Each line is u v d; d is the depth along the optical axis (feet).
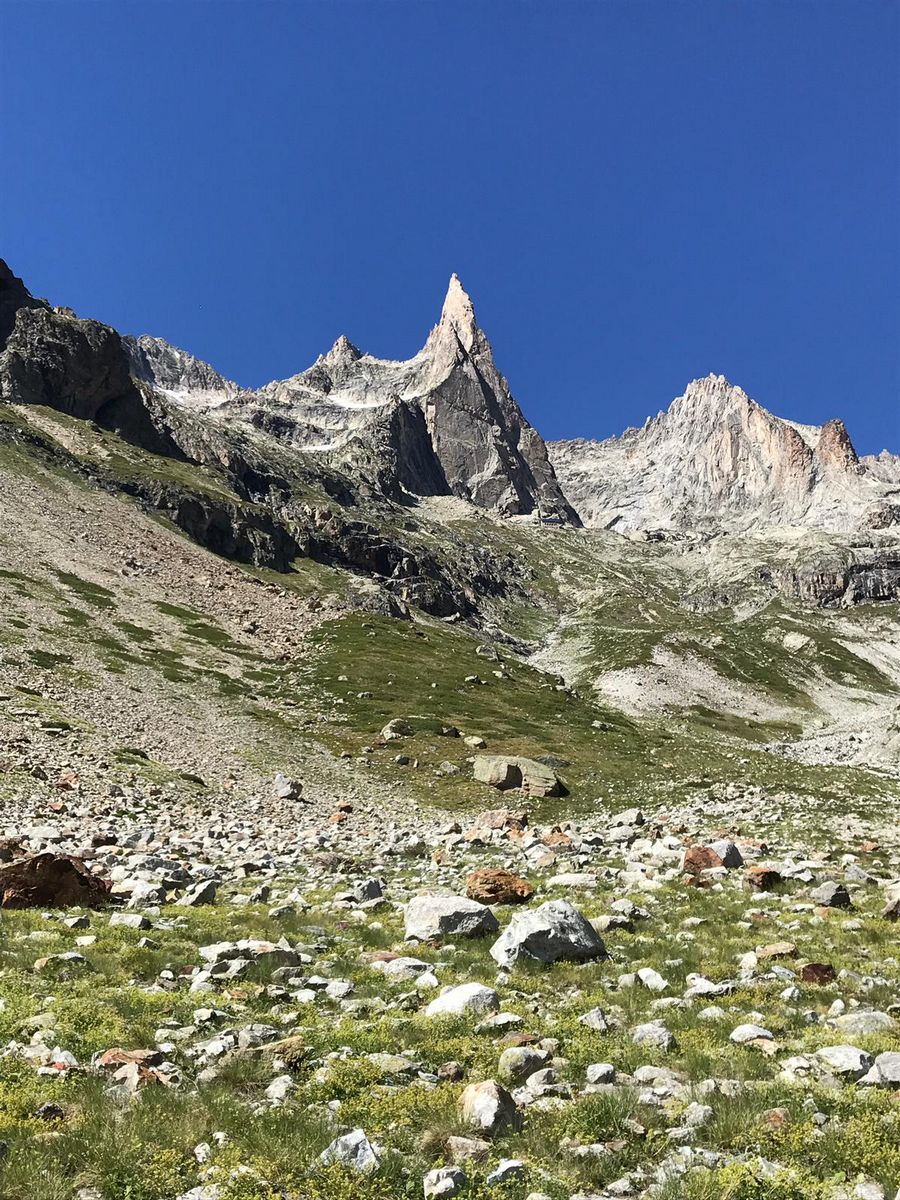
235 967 47.62
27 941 51.70
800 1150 27.48
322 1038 37.37
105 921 60.08
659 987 46.50
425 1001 44.45
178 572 451.53
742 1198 24.54
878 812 142.92
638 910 65.72
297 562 650.02
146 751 177.47
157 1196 24.75
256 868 95.91
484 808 183.93
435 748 241.55
